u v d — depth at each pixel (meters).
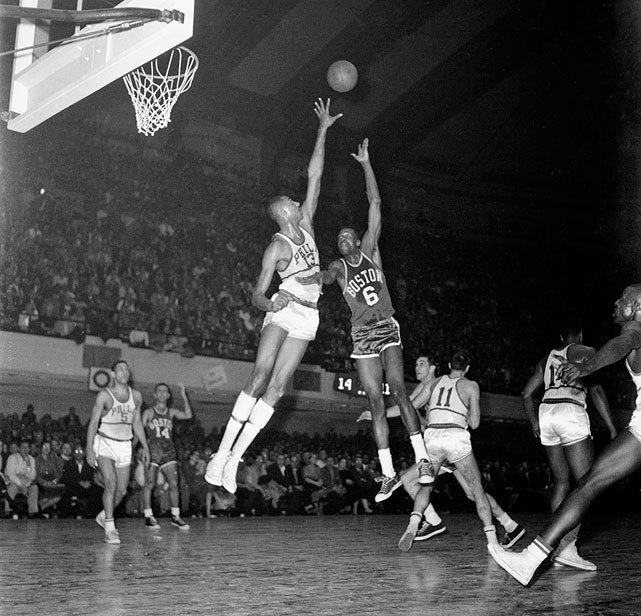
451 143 24.11
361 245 5.95
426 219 23.73
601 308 25.03
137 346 14.29
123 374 7.36
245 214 19.61
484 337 21.92
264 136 21.33
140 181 17.75
